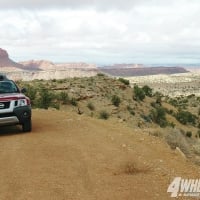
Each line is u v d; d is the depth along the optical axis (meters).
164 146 11.32
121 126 14.79
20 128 14.24
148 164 8.81
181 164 9.13
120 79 75.69
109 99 58.91
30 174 8.23
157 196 6.80
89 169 8.48
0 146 11.08
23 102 12.93
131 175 8.00
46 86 57.47
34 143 11.28
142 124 53.53
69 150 10.24
